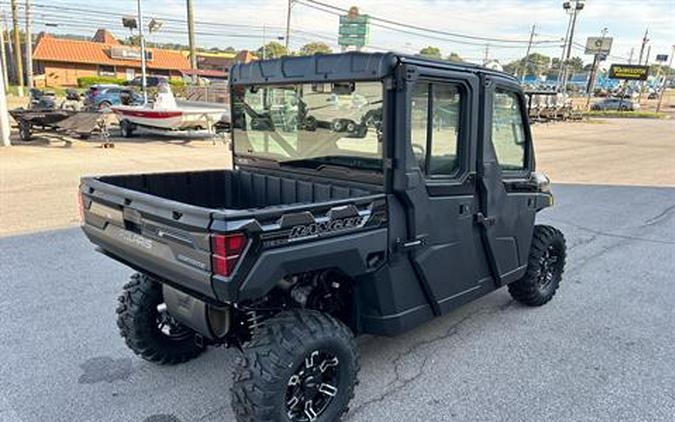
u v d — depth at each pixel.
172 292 2.99
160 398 3.05
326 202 2.52
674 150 18.95
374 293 2.93
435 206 3.05
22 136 14.88
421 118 2.88
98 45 57.22
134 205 2.63
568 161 15.30
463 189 3.24
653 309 4.52
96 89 25.28
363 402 3.04
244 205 3.90
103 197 2.90
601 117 42.16
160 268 2.56
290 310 2.68
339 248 2.57
